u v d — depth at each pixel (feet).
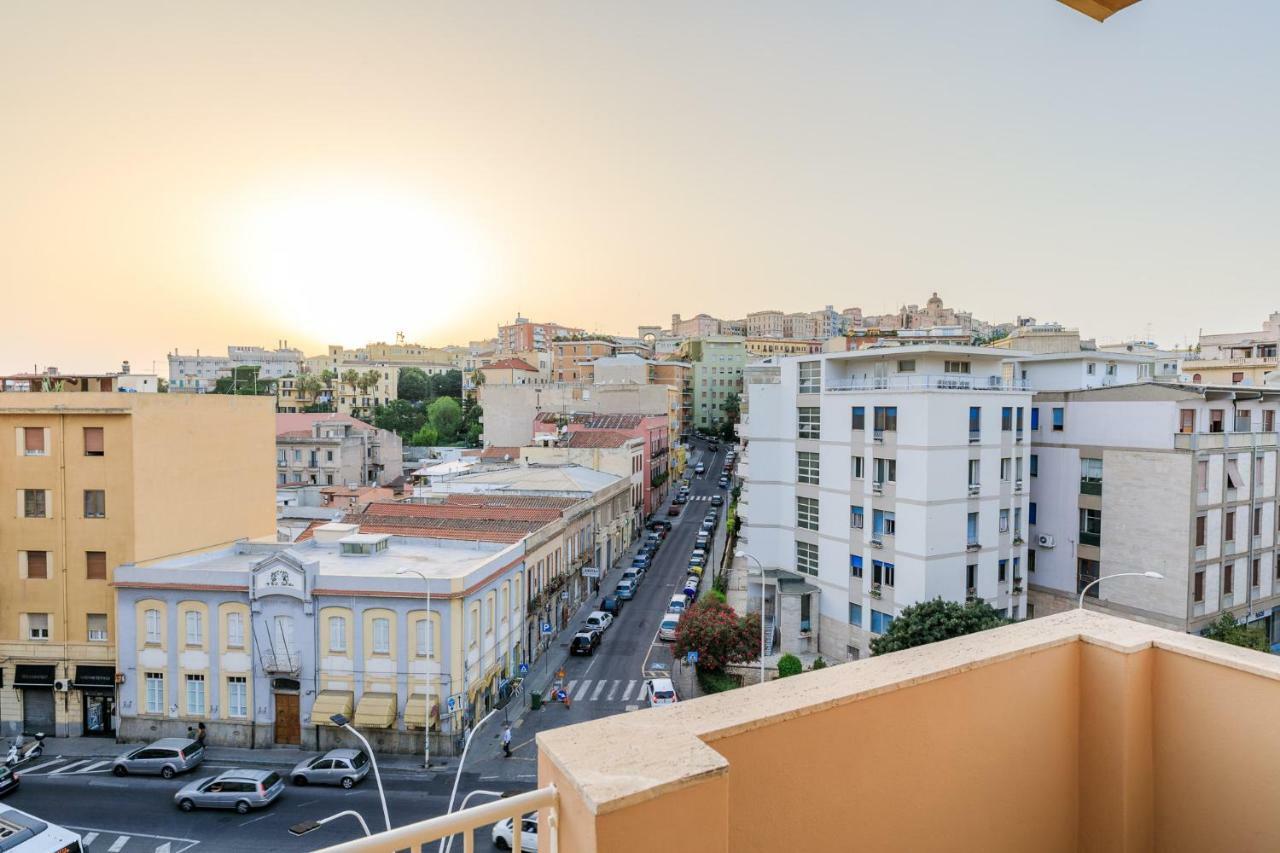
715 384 472.03
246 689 103.24
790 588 134.31
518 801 9.13
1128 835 13.91
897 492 117.91
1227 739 13.11
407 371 485.97
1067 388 153.17
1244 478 121.90
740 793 10.51
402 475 288.30
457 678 100.48
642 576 193.88
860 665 12.74
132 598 105.19
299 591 101.14
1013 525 122.52
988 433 118.83
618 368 353.72
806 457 137.28
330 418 273.95
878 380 123.85
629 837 8.55
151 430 113.50
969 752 13.05
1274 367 222.48
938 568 114.32
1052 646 14.24
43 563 111.75
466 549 127.24
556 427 266.16
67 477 111.14
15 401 111.55
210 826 82.89
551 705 116.57
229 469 129.18
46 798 89.76
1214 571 118.11
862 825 11.72
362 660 100.94
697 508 290.97
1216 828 13.26
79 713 109.70
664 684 114.83
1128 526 121.49
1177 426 117.29
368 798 88.69
